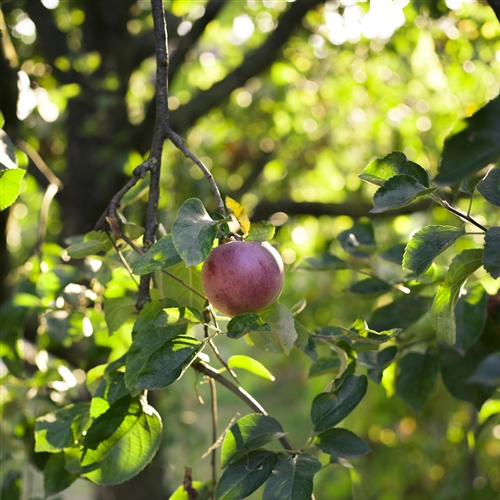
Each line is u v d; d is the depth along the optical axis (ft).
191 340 4.89
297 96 13.70
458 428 12.12
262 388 17.16
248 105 13.28
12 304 6.13
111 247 5.35
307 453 4.96
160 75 5.08
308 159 14.29
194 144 13.47
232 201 4.96
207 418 19.01
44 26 10.37
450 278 4.90
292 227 13.73
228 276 4.84
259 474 4.92
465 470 8.43
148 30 11.06
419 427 12.79
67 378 6.24
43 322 6.18
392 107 12.55
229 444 4.97
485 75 10.64
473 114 4.48
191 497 5.32
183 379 11.39
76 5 10.50
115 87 10.01
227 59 13.28
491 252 4.79
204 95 9.86
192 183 11.09
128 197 5.49
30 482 6.22
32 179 10.61
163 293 5.23
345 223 14.19
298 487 4.84
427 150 11.87
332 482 12.54
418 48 11.52
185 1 10.55
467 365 5.80
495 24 8.63
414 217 13.30
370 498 5.63
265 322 4.86
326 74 12.85
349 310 13.16
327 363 5.61
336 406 5.08
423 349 6.15
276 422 5.04
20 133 7.63
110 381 5.20
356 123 13.92
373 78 12.60
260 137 13.53
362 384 5.10
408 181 4.85
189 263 4.66
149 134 9.68
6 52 6.73
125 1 9.55
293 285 13.26
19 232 13.23
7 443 6.42
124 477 5.09
